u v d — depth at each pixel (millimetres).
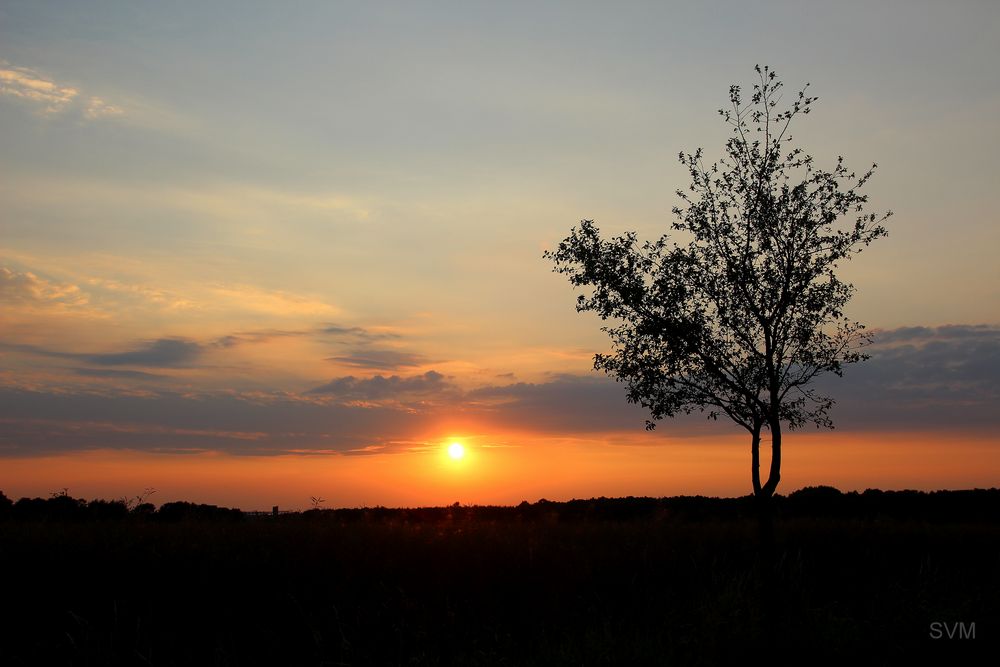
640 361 16781
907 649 13273
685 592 16375
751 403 16469
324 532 18172
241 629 13406
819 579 18219
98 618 13281
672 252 16641
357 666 12172
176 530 18156
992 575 17438
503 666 12000
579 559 17641
